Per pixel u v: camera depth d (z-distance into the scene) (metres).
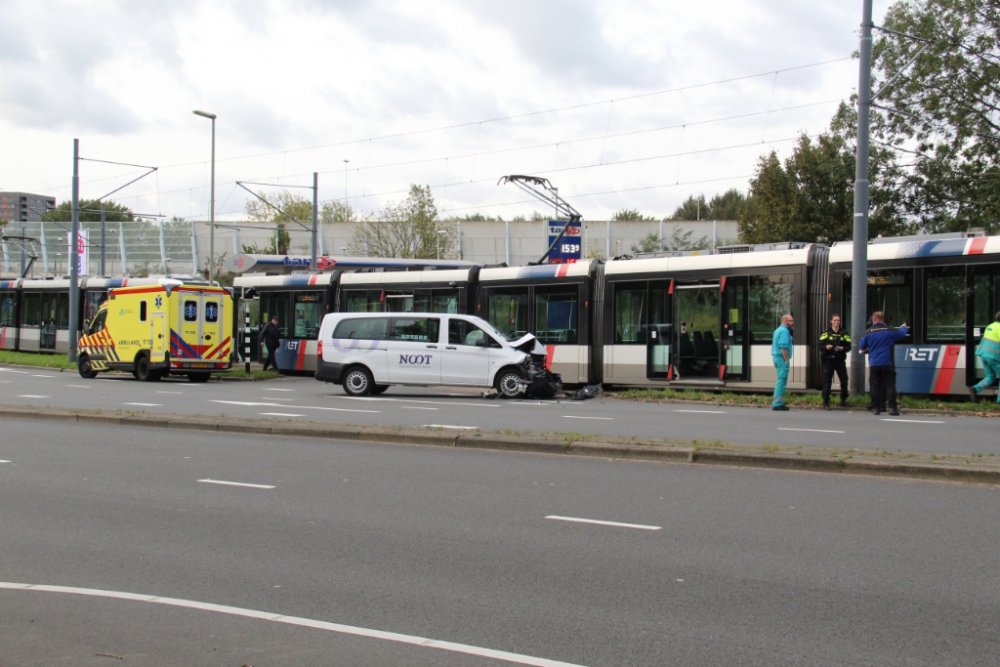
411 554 6.93
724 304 21.44
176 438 13.43
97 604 5.75
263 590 6.05
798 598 5.77
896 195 35.44
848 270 19.98
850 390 19.33
